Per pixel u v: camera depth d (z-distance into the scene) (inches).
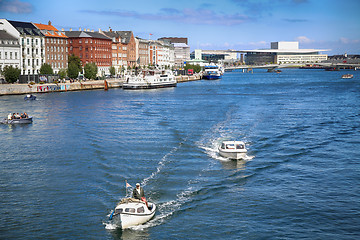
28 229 1386.6
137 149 2341.3
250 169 1987.0
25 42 7032.5
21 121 3270.2
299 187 1745.8
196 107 4296.3
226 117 3523.6
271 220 1446.9
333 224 1417.3
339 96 5679.1
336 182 1803.6
